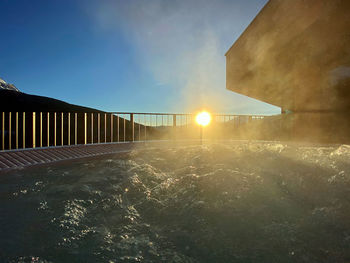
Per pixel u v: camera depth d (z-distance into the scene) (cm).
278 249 131
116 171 317
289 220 158
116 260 123
